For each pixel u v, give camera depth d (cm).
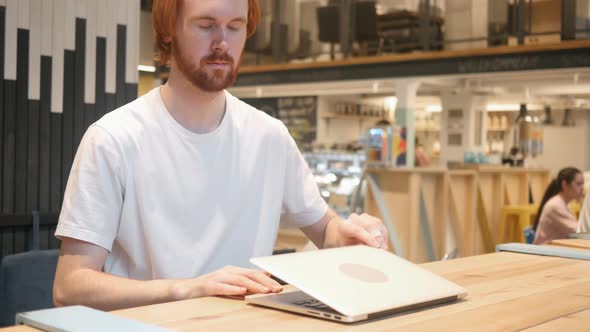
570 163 1481
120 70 351
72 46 333
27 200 320
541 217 605
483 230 788
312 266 95
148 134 136
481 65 922
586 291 103
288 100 1484
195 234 140
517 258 138
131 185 134
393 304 86
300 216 162
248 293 101
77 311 80
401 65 994
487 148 1515
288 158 158
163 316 84
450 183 680
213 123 143
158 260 136
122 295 111
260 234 151
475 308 91
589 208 396
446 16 1005
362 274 96
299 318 84
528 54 881
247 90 1303
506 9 933
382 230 145
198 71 128
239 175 146
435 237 676
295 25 1133
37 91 323
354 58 1027
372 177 662
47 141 326
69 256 128
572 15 879
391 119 1605
